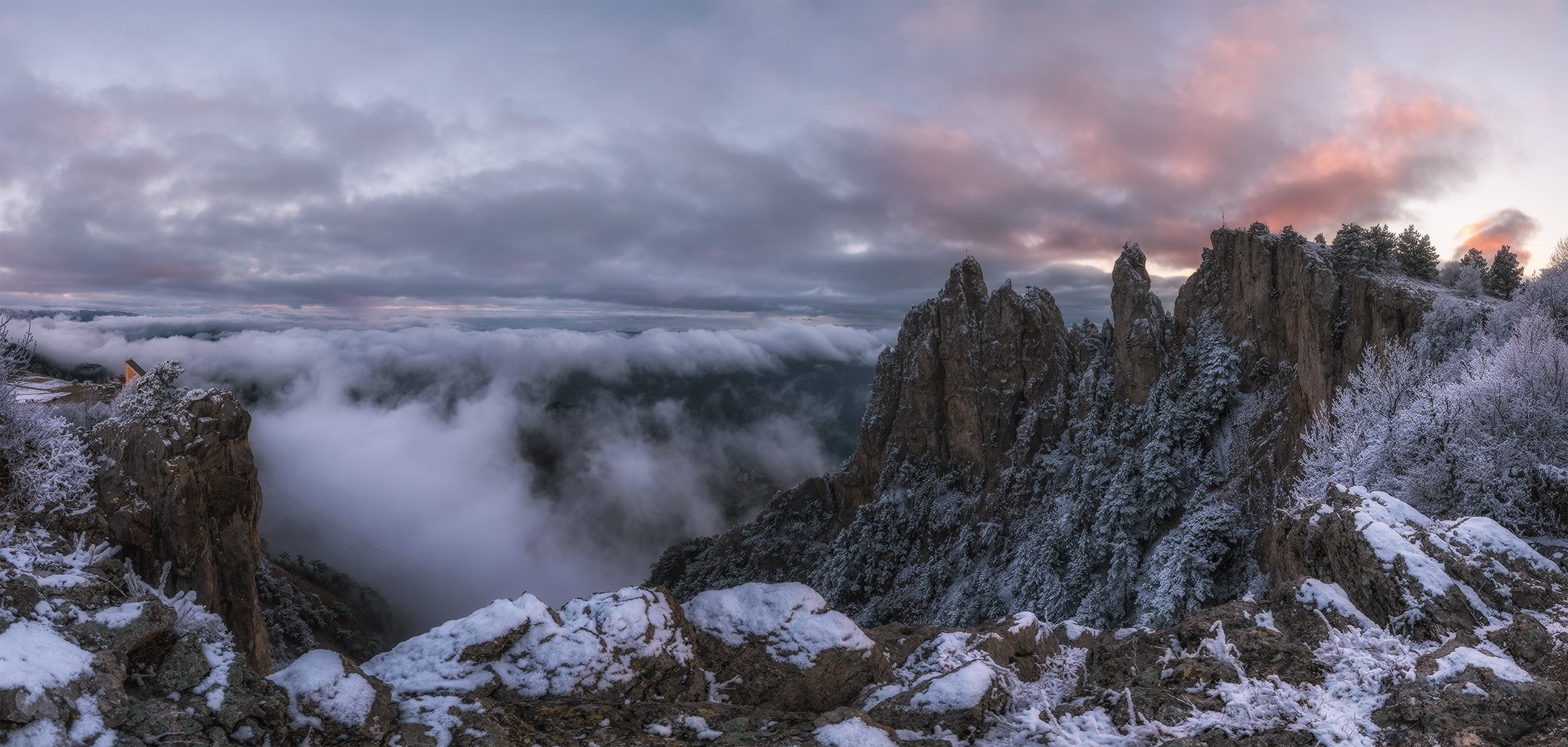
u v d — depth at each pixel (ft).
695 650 38.91
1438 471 82.69
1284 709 32.76
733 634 40.55
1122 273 316.19
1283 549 64.34
